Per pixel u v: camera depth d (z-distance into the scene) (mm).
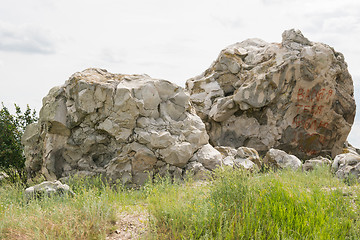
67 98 10391
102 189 9555
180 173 10219
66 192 8016
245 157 11180
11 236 5617
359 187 7988
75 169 10414
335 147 14648
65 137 10469
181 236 5461
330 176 9875
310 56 13492
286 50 13852
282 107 13602
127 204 7621
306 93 13633
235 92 14109
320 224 5773
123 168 9977
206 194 7387
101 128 10055
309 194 7039
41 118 11109
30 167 11930
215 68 15234
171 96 10719
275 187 6879
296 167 11336
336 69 13930
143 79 10664
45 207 6996
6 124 13258
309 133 13977
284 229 5555
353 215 6316
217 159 10547
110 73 11289
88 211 6289
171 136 10102
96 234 5777
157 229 5855
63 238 5543
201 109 14656
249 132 13820
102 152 10445
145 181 10031
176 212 6172
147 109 10211
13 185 9961
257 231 5688
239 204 6414
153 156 10023
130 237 5789
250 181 7227
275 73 13266
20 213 6738
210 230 5688
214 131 14344
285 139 13750
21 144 13070
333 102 14016
